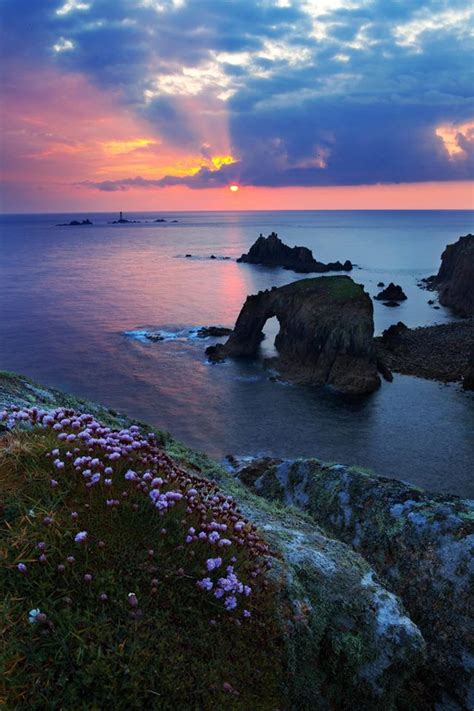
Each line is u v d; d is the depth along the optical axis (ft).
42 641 14.08
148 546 18.22
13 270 556.92
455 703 27.40
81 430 25.58
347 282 235.61
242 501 32.55
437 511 33.94
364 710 21.21
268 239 617.21
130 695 13.75
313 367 215.10
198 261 652.48
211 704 14.75
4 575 15.70
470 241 430.20
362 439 151.12
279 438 151.74
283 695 17.44
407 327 300.81
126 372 210.59
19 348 240.53
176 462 35.42
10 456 20.67
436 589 30.71
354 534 35.50
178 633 16.10
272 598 19.95
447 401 183.52
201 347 251.80
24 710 12.69
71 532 17.39
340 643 21.59
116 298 379.76
